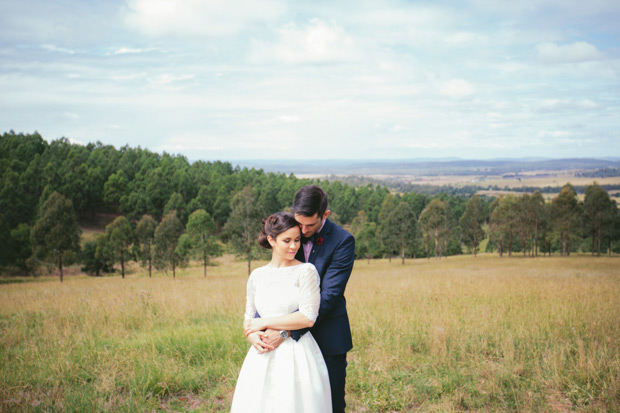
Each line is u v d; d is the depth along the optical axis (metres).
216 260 71.25
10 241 60.59
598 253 69.06
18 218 91.31
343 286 3.05
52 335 7.13
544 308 8.57
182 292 12.92
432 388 4.66
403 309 8.68
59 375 4.99
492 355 5.74
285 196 135.50
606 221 68.44
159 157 173.62
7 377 4.89
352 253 3.12
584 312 8.07
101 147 166.25
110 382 4.73
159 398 4.55
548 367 5.09
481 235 77.00
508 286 13.06
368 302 9.60
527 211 70.25
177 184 124.94
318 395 2.82
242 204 47.12
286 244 2.89
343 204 138.25
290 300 2.90
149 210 110.75
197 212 49.22
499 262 49.50
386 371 5.18
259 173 169.00
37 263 49.59
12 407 4.11
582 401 4.34
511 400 4.42
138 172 134.25
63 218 48.34
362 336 6.59
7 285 31.92
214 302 10.23
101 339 6.85
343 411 3.19
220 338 6.40
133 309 9.26
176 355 5.80
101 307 9.60
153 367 5.08
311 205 2.84
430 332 6.36
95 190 112.38
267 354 2.91
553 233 71.38
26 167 121.94
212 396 4.57
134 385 4.63
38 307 10.75
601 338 6.30
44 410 4.10
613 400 4.18
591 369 4.85
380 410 4.29
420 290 12.12
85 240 82.56
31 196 101.75
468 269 33.94
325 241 3.14
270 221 2.94
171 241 48.28
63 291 17.03
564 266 36.06
